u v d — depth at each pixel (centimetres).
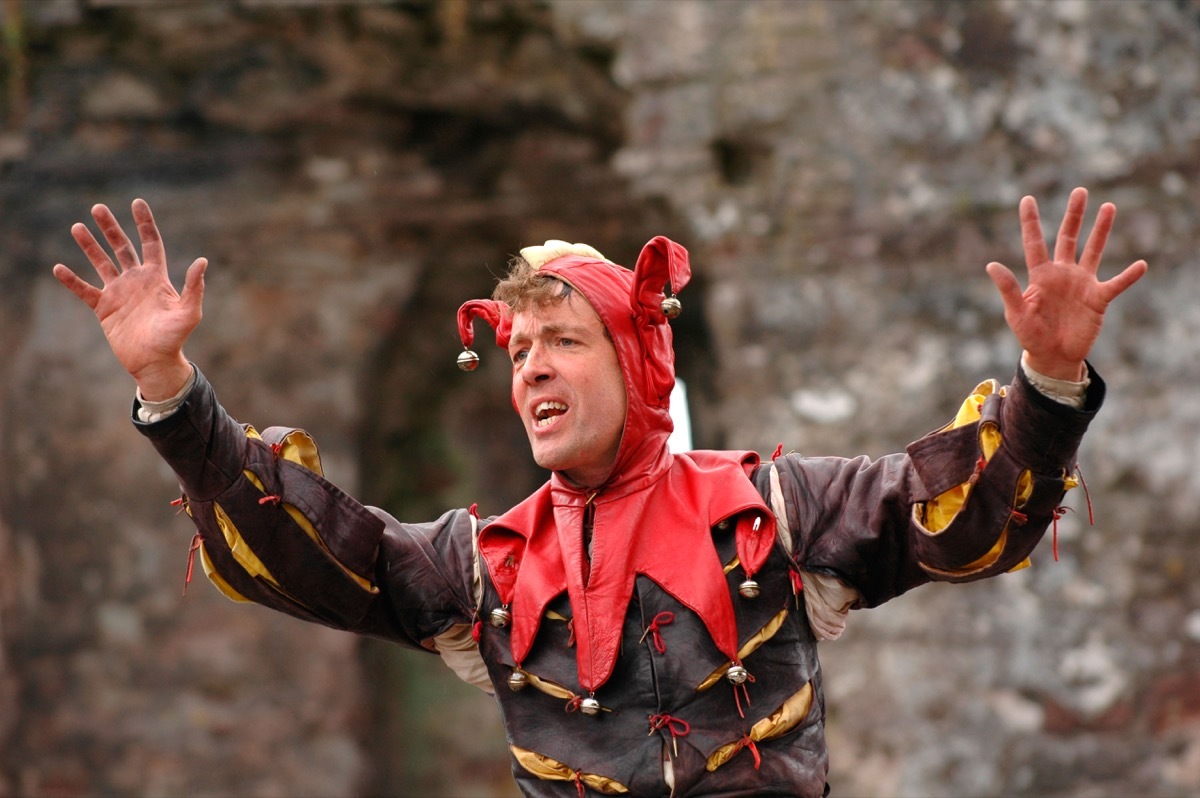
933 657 2269
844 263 2408
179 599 2698
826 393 2386
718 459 682
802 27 2434
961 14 2392
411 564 691
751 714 633
